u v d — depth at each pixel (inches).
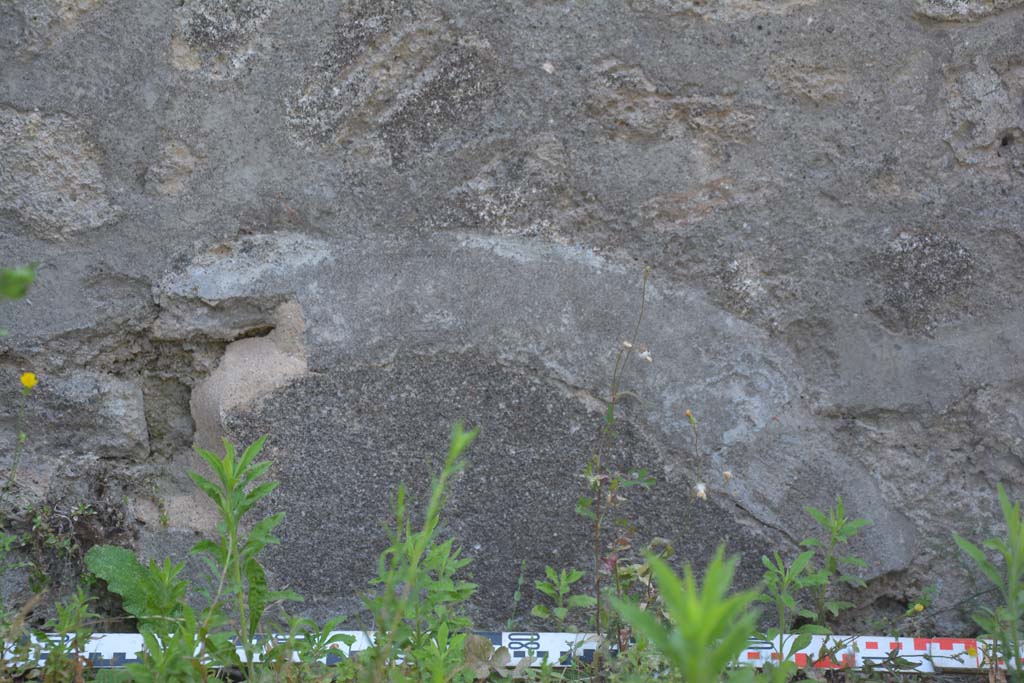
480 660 78.2
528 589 92.7
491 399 91.2
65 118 88.4
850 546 93.3
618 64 90.0
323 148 90.3
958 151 92.3
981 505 94.3
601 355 91.2
